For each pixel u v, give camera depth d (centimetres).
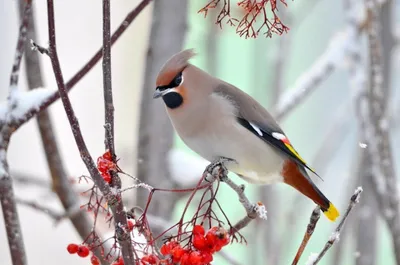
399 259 855
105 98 507
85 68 694
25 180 1059
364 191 1045
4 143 687
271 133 831
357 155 1047
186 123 814
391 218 868
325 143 1375
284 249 1282
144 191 1033
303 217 1570
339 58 1102
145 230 550
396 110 1344
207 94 812
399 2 1352
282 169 838
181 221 552
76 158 1716
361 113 990
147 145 1038
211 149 825
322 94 1923
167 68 793
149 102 1040
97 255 664
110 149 510
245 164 832
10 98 695
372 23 912
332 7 1889
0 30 1449
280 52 1332
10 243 675
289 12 1364
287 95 1136
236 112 818
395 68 1381
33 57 832
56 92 698
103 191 496
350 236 1396
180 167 1045
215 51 1373
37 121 867
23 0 821
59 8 1755
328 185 1800
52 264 1530
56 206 1142
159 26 1033
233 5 1266
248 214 620
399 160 1568
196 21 1409
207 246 541
